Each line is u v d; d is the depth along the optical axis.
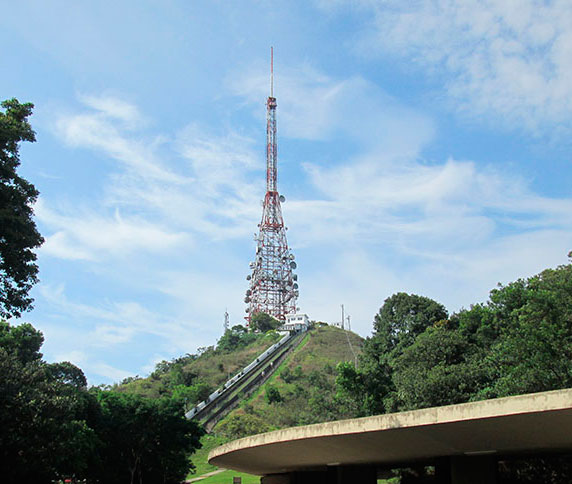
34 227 33.00
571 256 50.03
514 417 18.61
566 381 38.53
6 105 34.12
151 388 126.94
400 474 46.25
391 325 79.38
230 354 159.25
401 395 53.88
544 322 41.19
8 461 33.97
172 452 54.69
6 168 31.61
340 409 65.81
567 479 35.88
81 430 43.59
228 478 63.62
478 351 56.38
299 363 142.00
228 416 98.62
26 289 32.72
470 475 25.03
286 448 28.70
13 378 37.12
